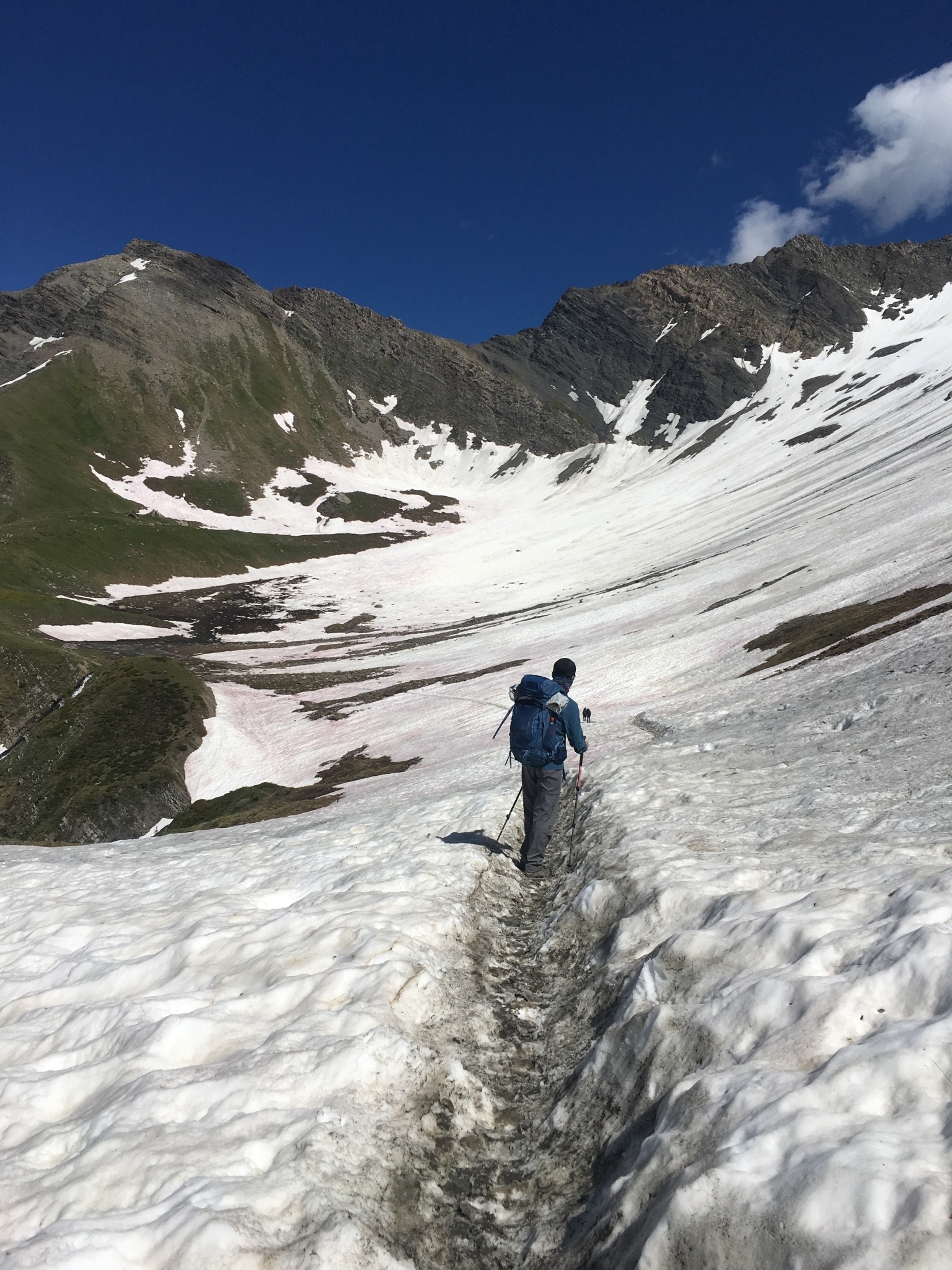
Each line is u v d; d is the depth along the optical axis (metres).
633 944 7.00
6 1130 5.53
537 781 11.12
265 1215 4.16
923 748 11.92
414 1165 4.92
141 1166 4.59
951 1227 2.78
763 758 15.27
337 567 149.12
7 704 65.50
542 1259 4.12
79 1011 7.37
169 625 109.75
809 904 6.04
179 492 172.00
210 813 47.06
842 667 26.05
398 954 7.35
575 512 184.88
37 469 155.00
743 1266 3.11
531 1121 5.47
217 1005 6.78
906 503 82.31
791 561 77.44
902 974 4.49
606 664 57.66
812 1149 3.39
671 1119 4.25
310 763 55.19
